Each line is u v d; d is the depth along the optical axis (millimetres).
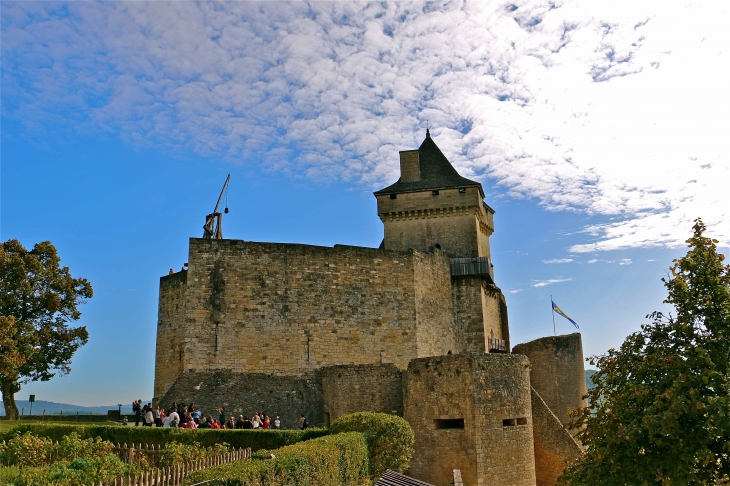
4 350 39500
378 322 44438
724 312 18781
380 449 27750
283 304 41562
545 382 45281
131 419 43250
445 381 33719
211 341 39469
